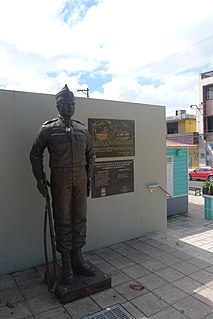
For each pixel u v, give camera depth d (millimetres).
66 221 3668
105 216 5273
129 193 5598
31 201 4441
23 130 4324
